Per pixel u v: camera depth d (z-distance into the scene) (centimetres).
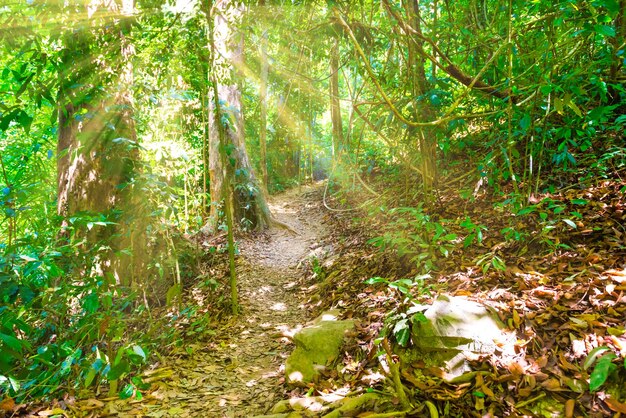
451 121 368
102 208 391
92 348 310
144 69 423
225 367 322
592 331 196
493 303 238
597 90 307
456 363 210
